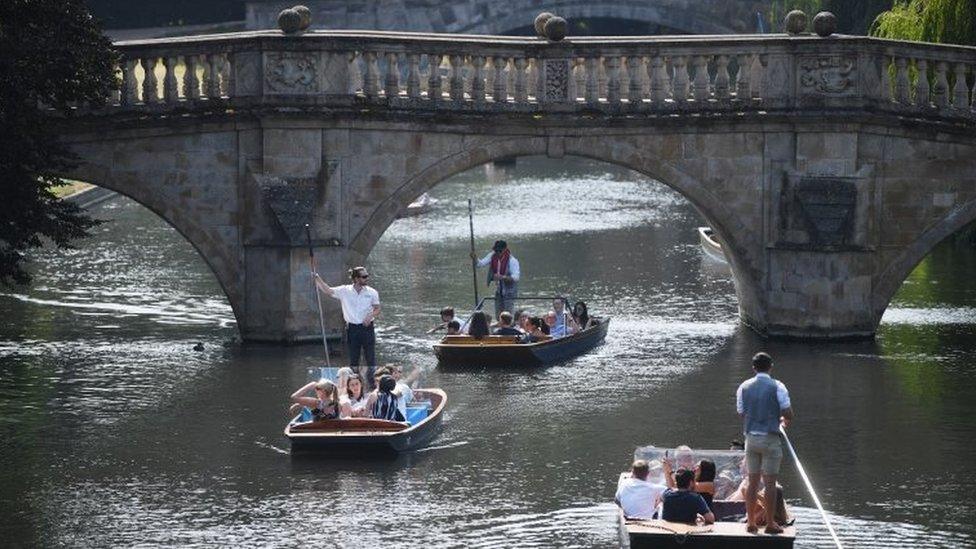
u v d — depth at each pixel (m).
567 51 78.06
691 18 168.62
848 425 63.84
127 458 59.28
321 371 63.50
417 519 52.62
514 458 59.38
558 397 68.50
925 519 52.72
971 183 78.12
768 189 78.69
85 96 72.25
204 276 101.75
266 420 64.44
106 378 71.56
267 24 170.88
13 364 74.38
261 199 77.44
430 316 87.88
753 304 81.75
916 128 77.56
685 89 78.44
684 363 74.88
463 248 115.44
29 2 71.00
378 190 78.06
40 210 72.31
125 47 76.69
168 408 66.19
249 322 78.50
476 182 165.12
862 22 126.75
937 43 83.62
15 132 69.75
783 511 49.06
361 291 69.44
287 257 77.38
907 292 93.31
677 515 48.69
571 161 187.62
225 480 56.72
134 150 77.44
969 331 81.50
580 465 58.41
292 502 54.31
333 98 77.06
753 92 77.94
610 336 81.88
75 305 90.56
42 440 61.59
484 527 51.88
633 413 65.75
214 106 77.06
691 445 60.91
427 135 78.06
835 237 77.94
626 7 169.00
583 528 51.75
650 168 78.69
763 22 166.62
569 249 114.69
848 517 52.97
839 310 78.56
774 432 48.31
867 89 77.44
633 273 103.56
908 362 74.38
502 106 78.12
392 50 77.19
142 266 105.81
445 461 59.06
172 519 52.62
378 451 59.47
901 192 78.19
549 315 79.56
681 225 128.50
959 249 110.19
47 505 53.97
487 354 74.31
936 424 63.91
